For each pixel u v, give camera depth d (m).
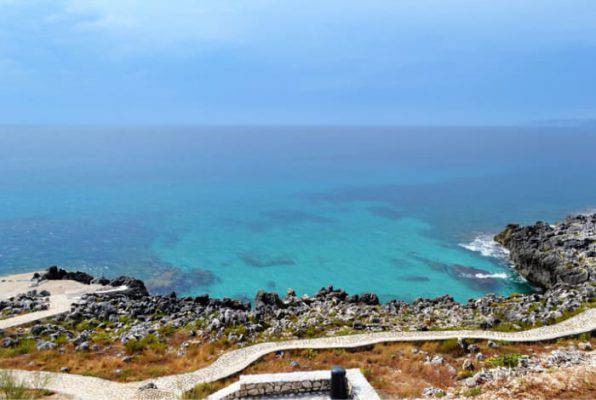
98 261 80.31
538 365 26.42
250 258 82.69
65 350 32.19
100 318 41.16
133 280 57.41
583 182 165.25
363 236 96.88
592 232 73.12
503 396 21.62
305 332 35.22
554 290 49.09
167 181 168.50
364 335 33.78
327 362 29.50
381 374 27.12
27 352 31.58
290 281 71.44
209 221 110.06
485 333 33.44
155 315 42.56
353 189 153.75
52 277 58.47
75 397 24.12
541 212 117.94
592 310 36.69
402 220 111.12
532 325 35.00
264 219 112.50
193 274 74.44
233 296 65.81
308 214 118.25
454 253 84.06
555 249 66.88
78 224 104.75
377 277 72.69
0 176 173.88
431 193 146.38
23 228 100.31
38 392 24.62
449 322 37.66
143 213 117.31
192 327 37.66
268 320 40.50
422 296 64.81
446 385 25.48
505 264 77.56
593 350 29.84
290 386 24.08
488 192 147.00
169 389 25.39
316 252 86.00
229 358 29.98
